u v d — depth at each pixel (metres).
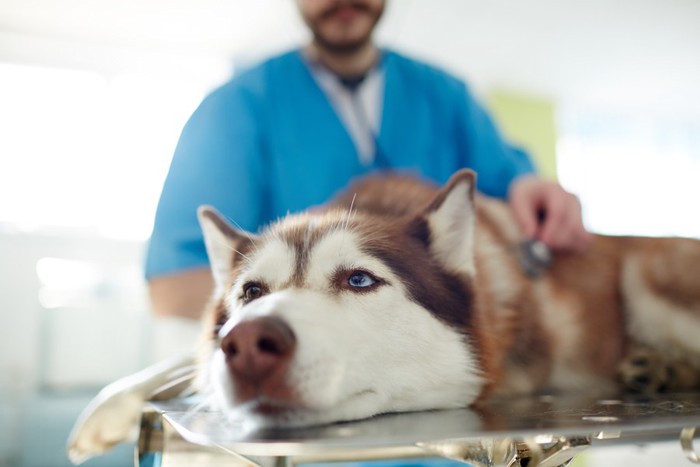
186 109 4.46
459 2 3.88
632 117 5.96
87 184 4.14
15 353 3.69
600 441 0.90
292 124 1.80
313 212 1.20
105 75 4.32
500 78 5.09
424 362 0.91
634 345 1.44
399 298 0.92
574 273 1.42
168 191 1.67
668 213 5.89
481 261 1.22
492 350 1.04
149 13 3.78
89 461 3.50
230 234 1.06
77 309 3.75
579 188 5.64
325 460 0.98
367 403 0.81
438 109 1.93
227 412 0.74
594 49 4.62
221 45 4.17
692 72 5.09
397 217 1.08
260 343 0.71
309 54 1.90
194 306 1.58
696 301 1.40
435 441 0.56
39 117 4.15
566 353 1.33
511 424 0.64
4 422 3.54
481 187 1.92
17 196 3.99
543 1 3.90
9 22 3.83
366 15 1.76
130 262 4.09
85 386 3.70
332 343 0.77
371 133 1.84
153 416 0.92
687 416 0.69
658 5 4.01
